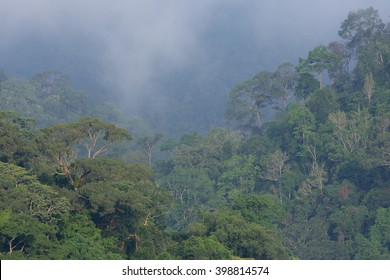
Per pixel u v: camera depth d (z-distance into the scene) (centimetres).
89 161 15362
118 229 15088
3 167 14425
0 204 13475
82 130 15738
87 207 14888
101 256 13812
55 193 14275
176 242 15962
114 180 15412
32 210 13875
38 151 15575
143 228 15438
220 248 15275
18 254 12631
